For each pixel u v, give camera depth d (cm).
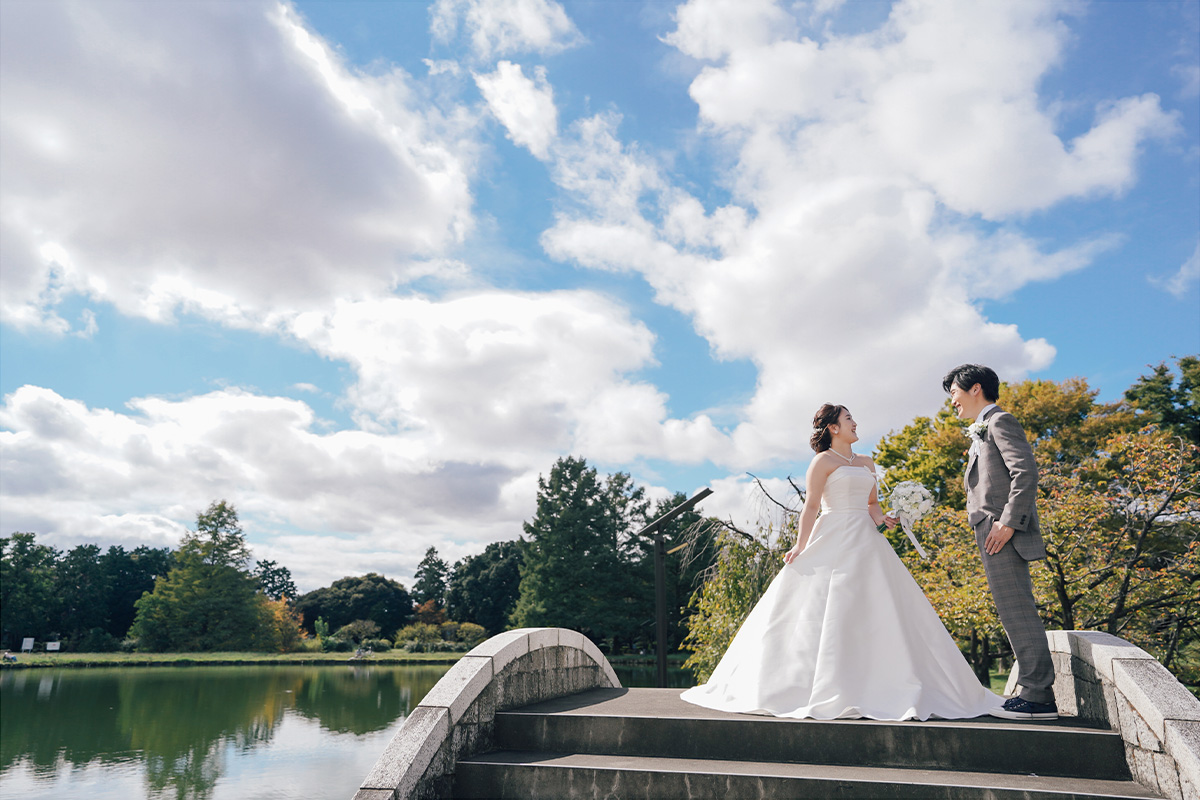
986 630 1155
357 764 1266
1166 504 1096
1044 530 1099
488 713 391
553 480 5034
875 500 448
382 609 7888
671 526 4794
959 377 420
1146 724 287
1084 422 2145
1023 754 314
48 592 6488
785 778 301
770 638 399
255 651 5488
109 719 1867
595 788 326
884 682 370
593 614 4675
